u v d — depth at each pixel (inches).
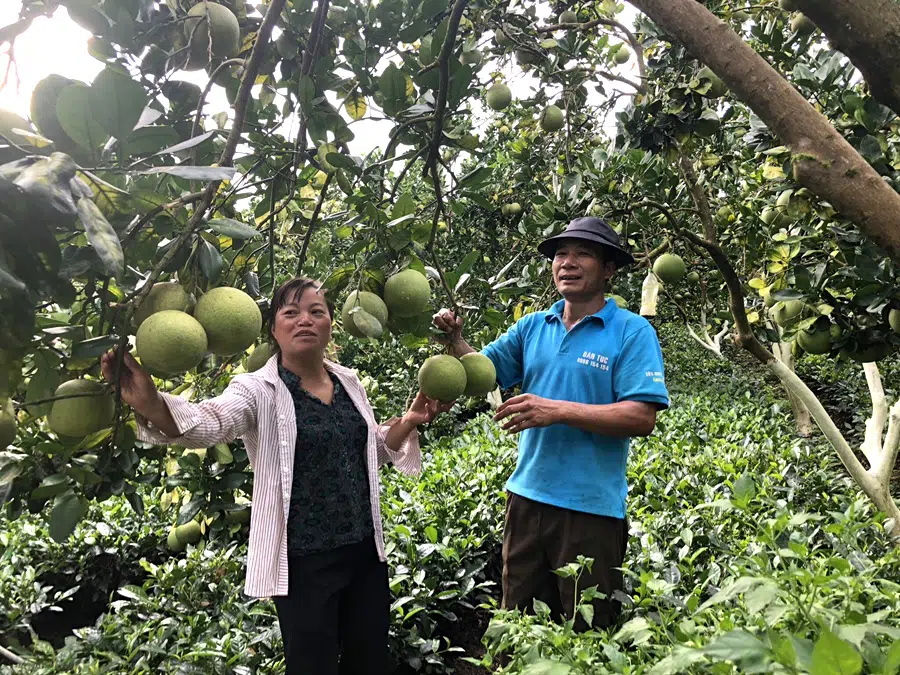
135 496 76.7
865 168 39.6
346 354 385.7
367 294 76.2
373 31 93.6
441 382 84.0
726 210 211.2
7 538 183.6
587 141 209.9
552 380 108.9
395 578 140.0
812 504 173.0
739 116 169.8
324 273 118.6
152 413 66.1
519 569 107.0
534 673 52.1
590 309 111.7
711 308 216.4
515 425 96.1
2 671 120.4
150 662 127.6
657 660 61.4
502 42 152.8
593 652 64.5
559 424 101.4
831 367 366.9
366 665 92.9
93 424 60.4
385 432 99.1
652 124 134.0
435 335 91.7
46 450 66.2
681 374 421.4
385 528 169.0
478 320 122.3
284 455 84.9
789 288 108.1
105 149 55.3
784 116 41.5
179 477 122.6
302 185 103.6
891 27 36.8
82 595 189.0
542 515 103.7
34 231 43.8
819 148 40.4
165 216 60.2
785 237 123.1
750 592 54.0
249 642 125.3
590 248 109.0
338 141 92.0
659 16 45.6
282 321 87.5
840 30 38.2
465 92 76.7
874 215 39.1
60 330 59.3
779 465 201.2
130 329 62.9
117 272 43.1
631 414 96.2
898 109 39.5
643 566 125.8
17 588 162.4
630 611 94.0
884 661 46.5
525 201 226.7
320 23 83.9
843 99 100.5
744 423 271.3
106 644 131.0
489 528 175.8
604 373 104.0
